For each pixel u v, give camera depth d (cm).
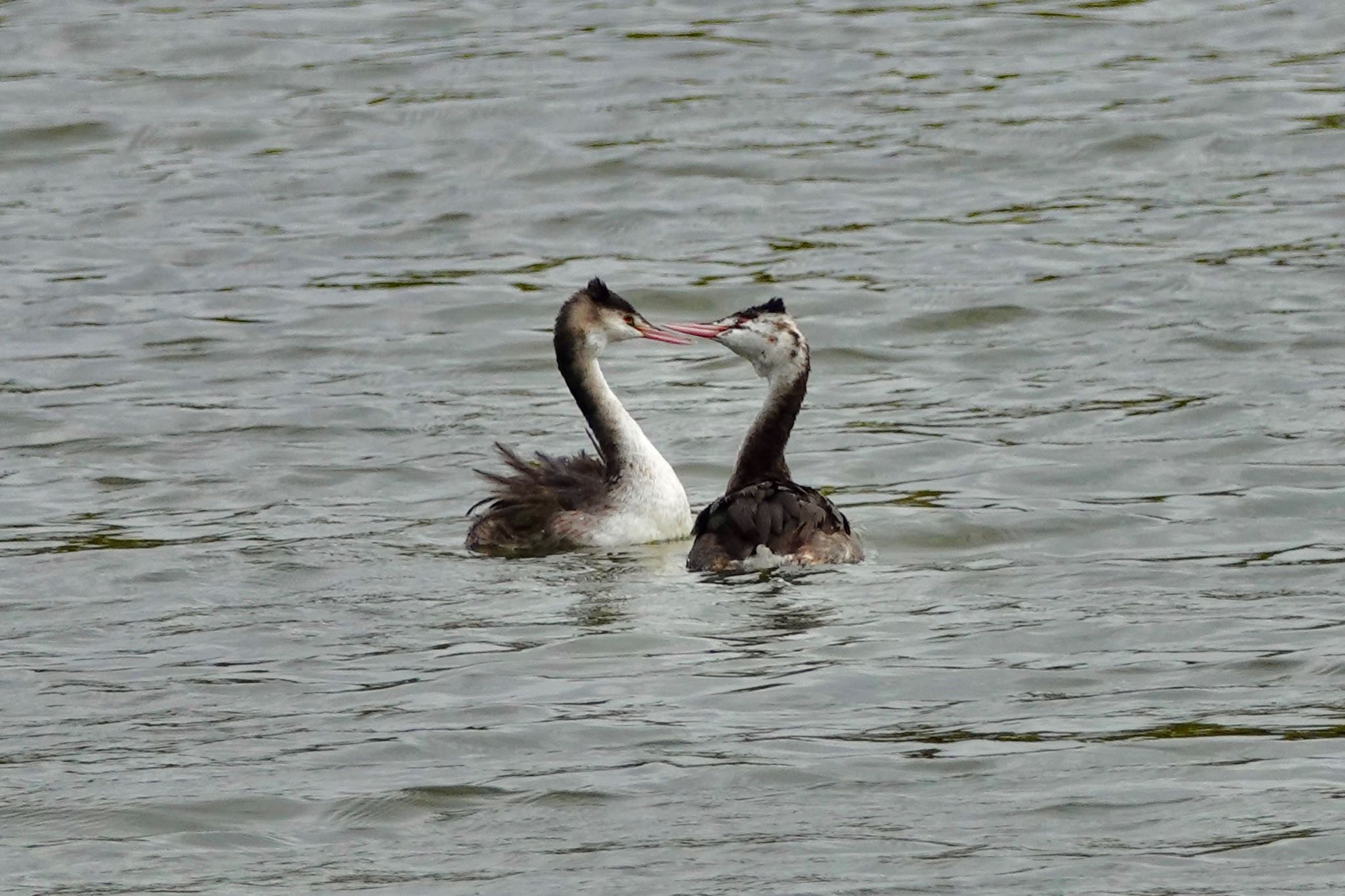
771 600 1429
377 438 1947
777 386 1666
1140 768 1101
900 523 1622
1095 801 1057
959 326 2253
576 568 1534
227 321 2336
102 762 1152
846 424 1950
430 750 1157
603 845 1024
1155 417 1916
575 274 2462
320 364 2197
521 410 2034
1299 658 1272
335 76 3167
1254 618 1357
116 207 2733
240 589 1491
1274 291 2289
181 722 1216
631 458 1620
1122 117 2894
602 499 1612
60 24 3422
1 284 2467
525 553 1590
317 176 2816
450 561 1565
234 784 1113
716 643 1338
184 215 2697
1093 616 1373
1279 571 1470
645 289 2392
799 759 1126
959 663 1285
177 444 1934
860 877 976
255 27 3412
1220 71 3084
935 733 1162
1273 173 2695
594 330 1648
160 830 1057
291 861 1019
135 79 3173
